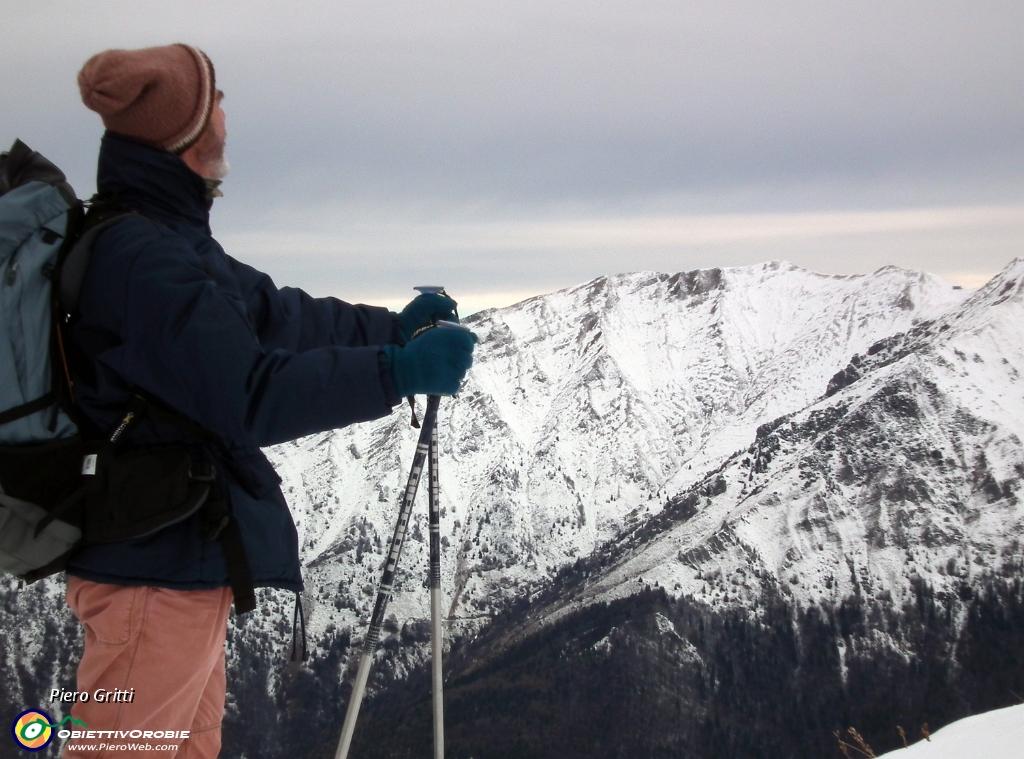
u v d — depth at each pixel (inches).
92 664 115.3
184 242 114.4
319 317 154.1
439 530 153.1
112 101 117.3
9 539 110.0
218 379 107.0
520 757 5182.1
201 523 114.6
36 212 108.9
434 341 115.6
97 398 111.0
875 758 274.4
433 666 151.7
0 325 106.1
